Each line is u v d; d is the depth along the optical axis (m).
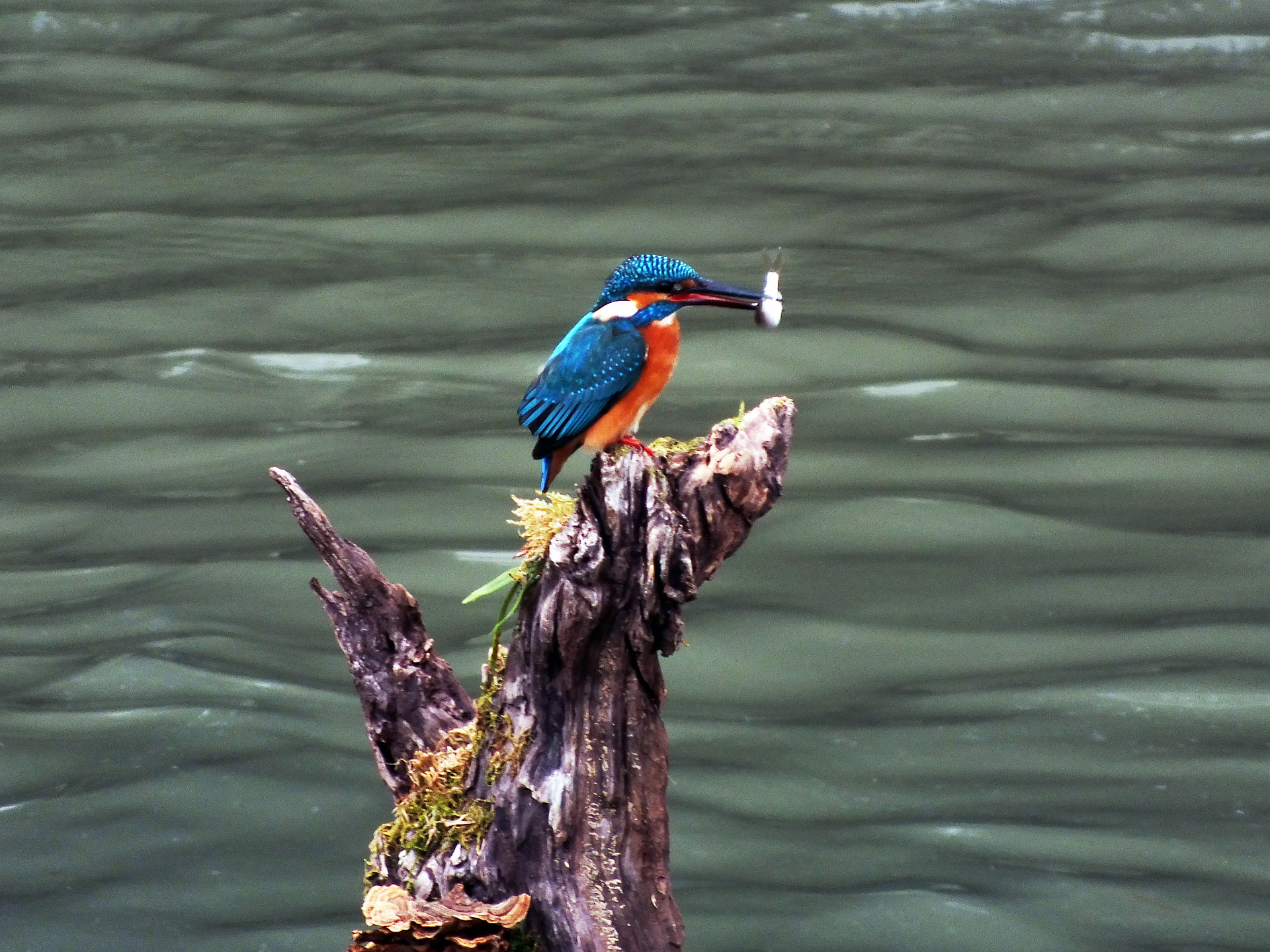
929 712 11.30
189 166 25.39
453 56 30.86
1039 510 14.34
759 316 7.49
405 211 23.22
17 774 10.66
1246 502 14.42
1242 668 11.61
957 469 15.24
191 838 10.02
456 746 6.64
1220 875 9.49
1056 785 10.45
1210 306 19.59
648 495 5.88
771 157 25.47
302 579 13.18
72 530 14.30
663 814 6.29
